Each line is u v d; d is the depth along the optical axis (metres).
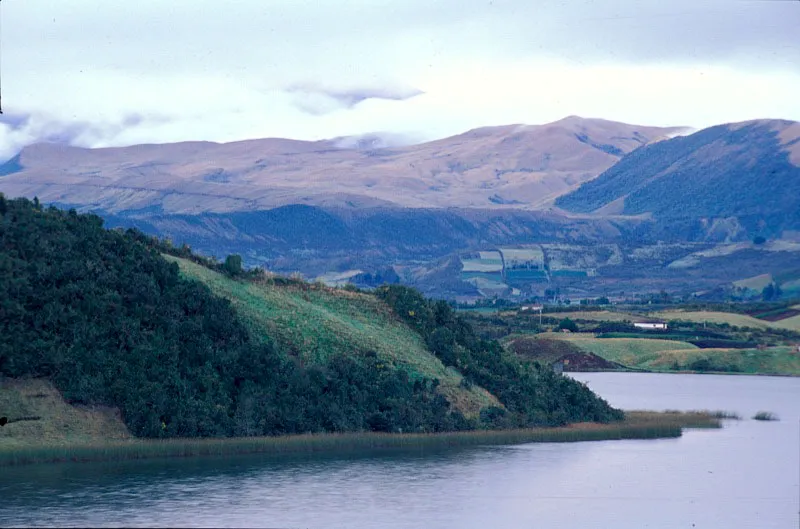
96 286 146.12
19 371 132.12
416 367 168.25
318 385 152.25
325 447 137.88
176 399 137.38
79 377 134.38
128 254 157.25
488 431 155.88
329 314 175.62
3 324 134.62
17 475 115.00
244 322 159.62
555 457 141.50
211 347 147.88
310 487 115.94
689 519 108.06
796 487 123.62
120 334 142.00
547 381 186.88
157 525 98.25
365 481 120.69
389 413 153.12
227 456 130.12
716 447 155.25
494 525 103.25
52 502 104.69
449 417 158.00
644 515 109.00
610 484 123.94
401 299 191.50
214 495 110.12
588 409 181.62
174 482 115.12
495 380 176.00
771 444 159.50
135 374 137.38
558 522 105.62
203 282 167.00
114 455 123.81
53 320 138.38
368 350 165.50
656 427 168.25
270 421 143.12
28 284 139.75
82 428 129.62
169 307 150.25
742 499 117.50
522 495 116.69
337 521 102.88
